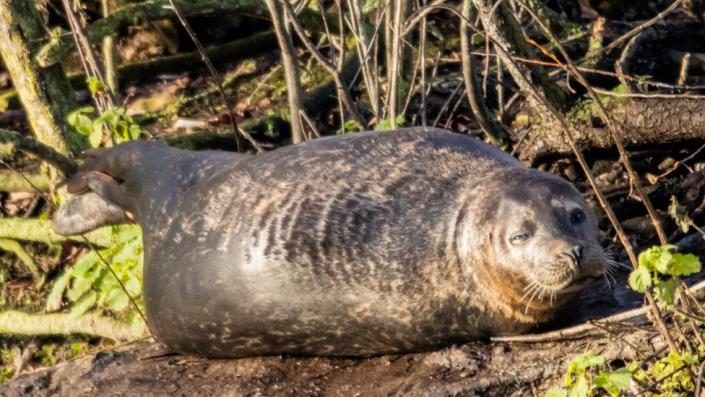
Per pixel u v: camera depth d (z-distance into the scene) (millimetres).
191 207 22250
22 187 30281
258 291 20922
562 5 34531
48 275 29359
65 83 29188
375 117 26891
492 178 20734
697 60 30312
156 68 34500
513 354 20250
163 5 31406
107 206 24906
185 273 21703
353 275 20562
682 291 18000
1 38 28422
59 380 23141
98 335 27219
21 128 33312
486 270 20047
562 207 19703
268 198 21375
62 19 34844
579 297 21250
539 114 25812
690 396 17891
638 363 18578
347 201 21000
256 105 32969
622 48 30984
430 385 19953
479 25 28828
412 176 21188
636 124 25078
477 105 26781
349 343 21031
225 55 34906
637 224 24266
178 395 21391
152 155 23844
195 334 22000
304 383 20922
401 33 25250
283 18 27109
